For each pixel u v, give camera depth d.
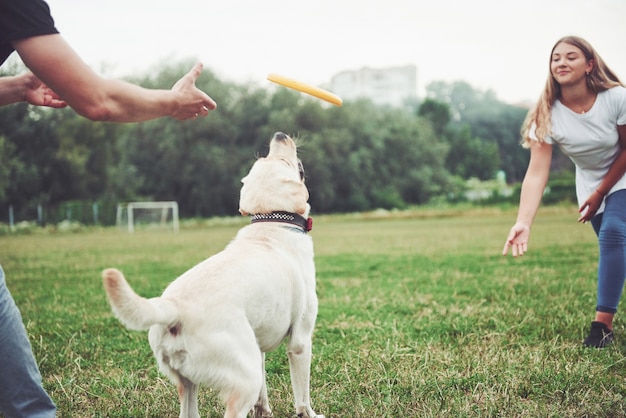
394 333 4.79
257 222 3.23
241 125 42.72
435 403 3.23
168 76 40.53
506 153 91.75
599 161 4.46
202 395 3.52
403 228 23.33
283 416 3.30
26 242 20.19
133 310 2.40
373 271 9.12
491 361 3.93
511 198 42.88
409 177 49.56
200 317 2.58
